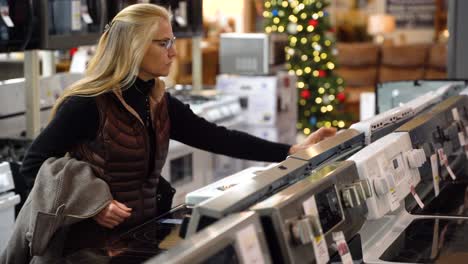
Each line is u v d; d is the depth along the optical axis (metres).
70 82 6.98
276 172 2.85
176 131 4.09
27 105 5.81
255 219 2.35
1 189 4.79
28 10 5.36
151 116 3.84
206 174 7.49
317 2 12.07
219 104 7.91
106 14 6.20
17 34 5.35
